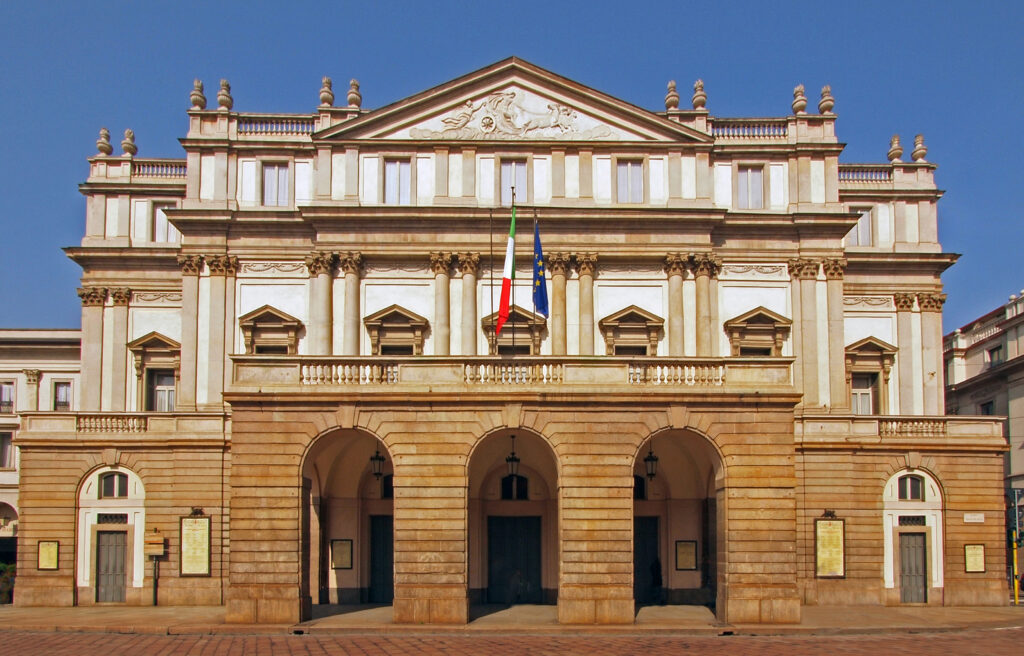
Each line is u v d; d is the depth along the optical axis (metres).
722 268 45.25
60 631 31.19
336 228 44.28
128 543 41.56
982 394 65.19
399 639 28.59
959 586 41.28
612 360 32.31
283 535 31.39
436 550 31.33
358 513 41.03
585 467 31.72
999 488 42.16
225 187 45.19
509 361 32.28
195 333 44.28
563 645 27.00
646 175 45.12
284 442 31.78
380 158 44.91
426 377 32.28
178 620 33.50
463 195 44.66
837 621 33.03
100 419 42.53
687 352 44.03
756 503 31.75
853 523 41.69
